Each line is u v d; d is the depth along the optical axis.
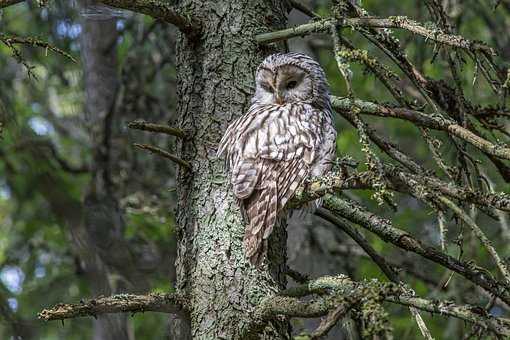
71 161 22.84
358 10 10.62
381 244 18.70
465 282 14.18
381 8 21.55
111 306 9.46
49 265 20.69
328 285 8.66
